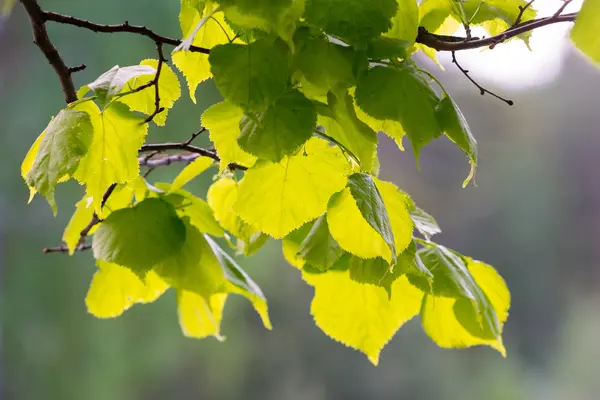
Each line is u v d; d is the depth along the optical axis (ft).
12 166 18.71
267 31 5.13
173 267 5.43
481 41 5.23
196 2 5.14
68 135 5.16
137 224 5.37
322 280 5.45
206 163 5.51
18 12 18.57
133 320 19.42
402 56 5.15
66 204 18.60
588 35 5.00
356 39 5.10
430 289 5.28
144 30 5.30
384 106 5.15
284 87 5.11
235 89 5.11
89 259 19.47
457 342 5.43
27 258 18.98
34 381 19.01
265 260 20.97
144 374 19.72
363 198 5.13
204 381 21.03
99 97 5.23
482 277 5.46
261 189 5.22
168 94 5.35
